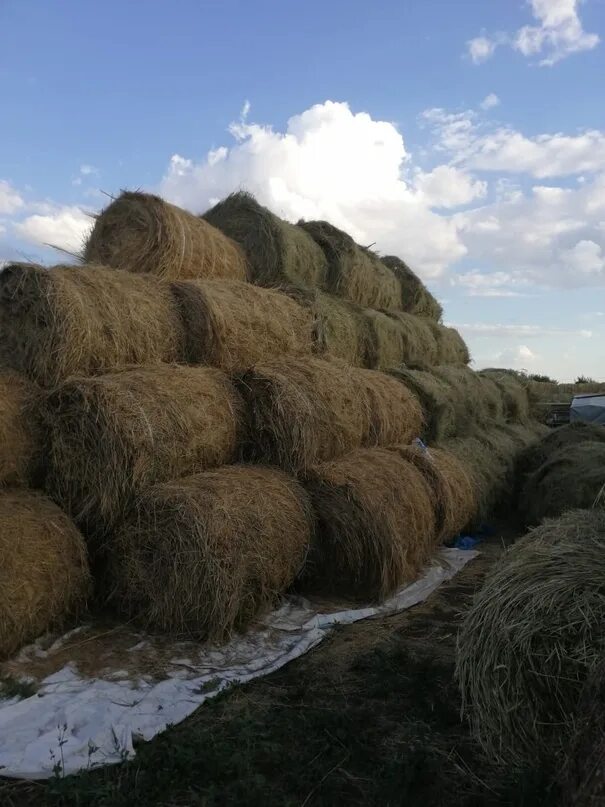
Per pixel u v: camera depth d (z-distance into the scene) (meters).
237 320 6.06
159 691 3.98
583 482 7.89
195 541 4.67
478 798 3.03
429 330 10.01
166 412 5.00
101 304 5.21
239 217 7.87
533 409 13.12
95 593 5.14
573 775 2.47
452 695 4.06
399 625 5.41
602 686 2.44
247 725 3.61
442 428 8.53
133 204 6.73
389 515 5.89
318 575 6.00
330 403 6.19
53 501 4.93
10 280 5.15
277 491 5.44
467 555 7.67
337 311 7.85
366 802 3.04
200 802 2.95
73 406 4.84
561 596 2.88
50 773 3.12
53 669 4.22
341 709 3.89
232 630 4.86
